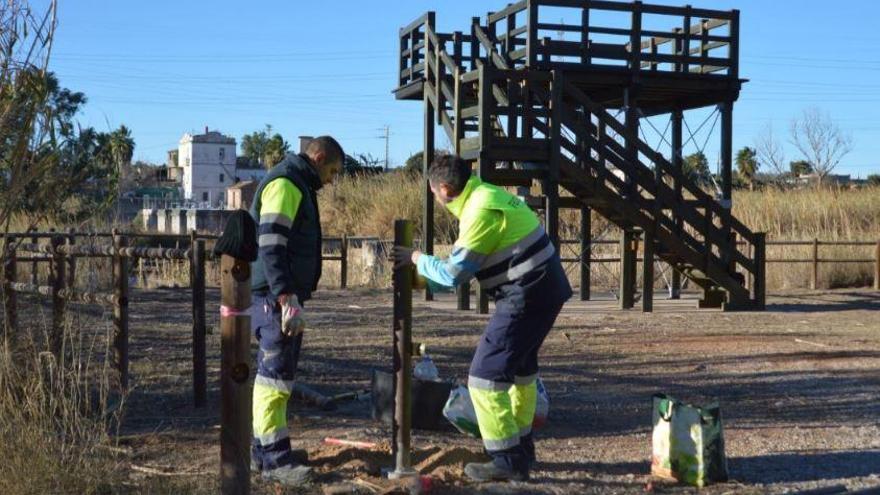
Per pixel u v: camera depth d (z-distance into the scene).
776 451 6.74
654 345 11.72
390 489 5.30
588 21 15.62
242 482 4.73
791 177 49.84
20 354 6.70
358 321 13.80
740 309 16.20
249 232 4.71
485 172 14.59
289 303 5.34
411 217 29.50
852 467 6.33
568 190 15.66
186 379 8.80
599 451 6.63
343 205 31.64
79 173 6.02
